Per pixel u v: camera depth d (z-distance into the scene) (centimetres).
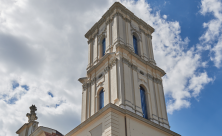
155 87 3909
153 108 3628
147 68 3994
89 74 4053
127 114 3070
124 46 3759
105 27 4391
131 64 3762
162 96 3891
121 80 3438
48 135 3494
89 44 4566
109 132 2836
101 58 3984
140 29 4503
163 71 4150
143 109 3553
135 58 3881
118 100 3303
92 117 3134
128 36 4103
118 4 4344
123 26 4194
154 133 3259
